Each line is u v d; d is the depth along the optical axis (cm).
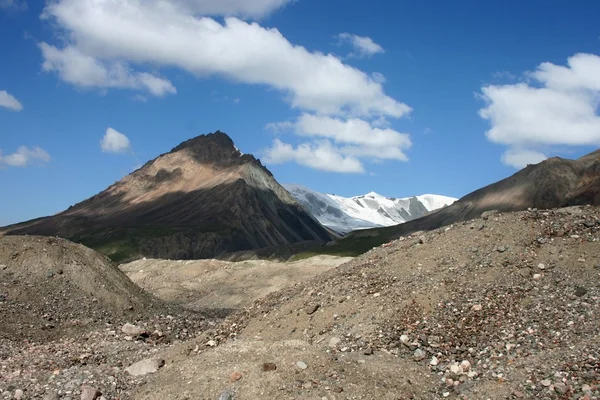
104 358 2478
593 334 1828
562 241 2461
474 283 2328
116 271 4256
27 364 2295
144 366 2098
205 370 1861
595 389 1566
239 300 6041
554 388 1614
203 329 3725
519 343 1914
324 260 7894
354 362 1884
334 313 2402
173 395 1747
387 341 2083
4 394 1861
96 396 1841
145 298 4194
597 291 2072
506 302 2170
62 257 3900
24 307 3350
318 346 2145
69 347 2695
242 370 1783
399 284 2469
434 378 1833
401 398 1661
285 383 1705
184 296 6569
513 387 1670
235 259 17325
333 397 1633
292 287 3000
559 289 2164
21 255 3800
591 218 2600
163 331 3466
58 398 1848
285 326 2461
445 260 2580
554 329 1930
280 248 17625
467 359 1912
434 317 2178
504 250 2506
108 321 3497
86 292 3722
